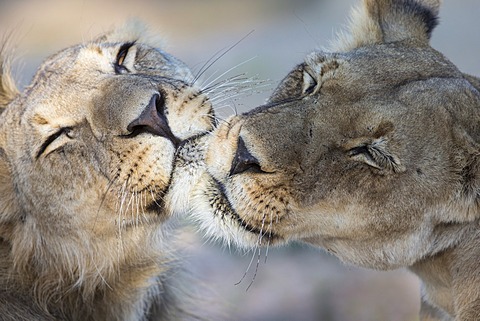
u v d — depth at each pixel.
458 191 9.48
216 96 11.05
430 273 10.30
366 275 16.48
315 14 30.61
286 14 31.75
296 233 9.60
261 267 17.08
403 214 9.52
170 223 11.14
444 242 9.84
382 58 9.81
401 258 9.80
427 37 10.90
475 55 25.47
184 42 30.42
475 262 9.64
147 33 12.62
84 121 9.95
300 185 9.27
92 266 10.55
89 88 10.08
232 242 10.27
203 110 9.92
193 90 9.98
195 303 12.91
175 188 9.81
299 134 9.26
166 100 9.77
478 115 9.61
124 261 10.62
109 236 10.34
